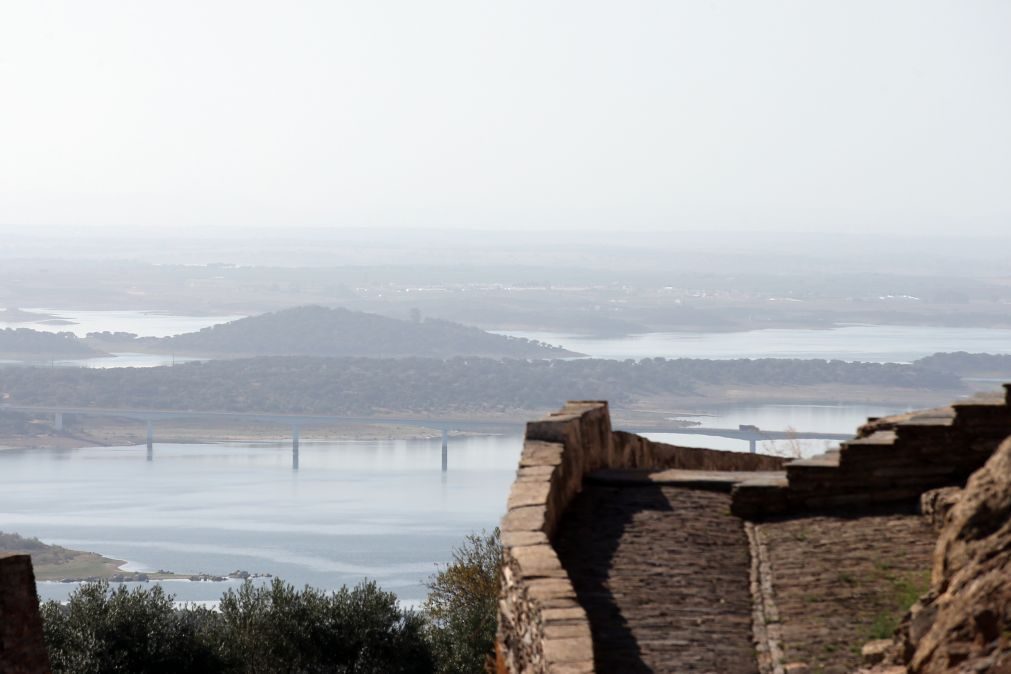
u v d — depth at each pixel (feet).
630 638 59.88
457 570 218.18
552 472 78.43
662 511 80.48
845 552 69.46
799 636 58.80
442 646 217.36
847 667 54.80
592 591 66.18
